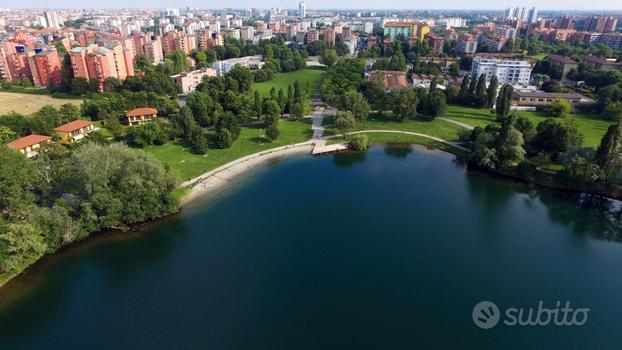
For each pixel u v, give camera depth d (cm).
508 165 11619
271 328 6119
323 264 7669
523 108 17950
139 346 5819
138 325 6216
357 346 5778
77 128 13912
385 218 9462
